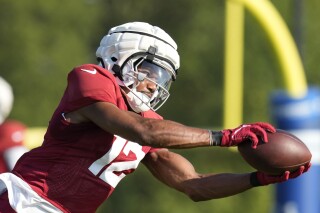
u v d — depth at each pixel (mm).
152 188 62750
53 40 73688
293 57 22562
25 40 72625
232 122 25406
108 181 12953
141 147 13172
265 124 12578
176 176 13828
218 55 68688
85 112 12430
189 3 71688
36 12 74438
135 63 12977
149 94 13070
